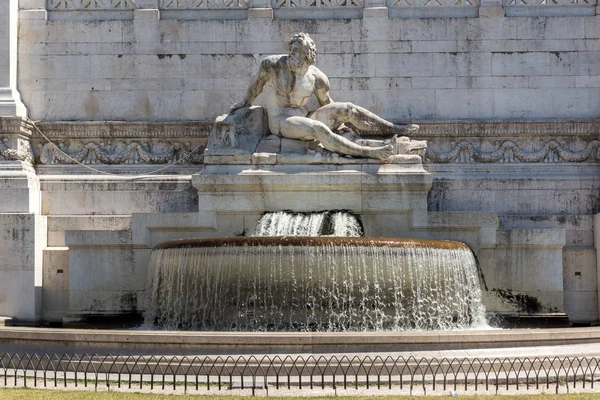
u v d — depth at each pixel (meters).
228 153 24.86
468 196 26.09
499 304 24.28
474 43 26.91
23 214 24.88
